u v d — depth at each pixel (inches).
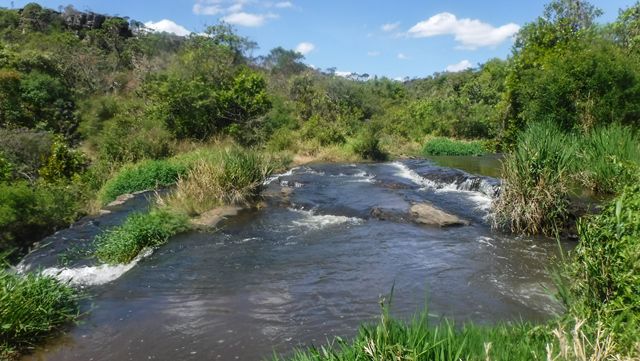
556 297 209.5
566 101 607.5
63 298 280.8
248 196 569.9
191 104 1045.2
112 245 387.9
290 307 275.9
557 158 405.1
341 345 159.2
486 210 506.0
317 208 546.0
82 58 1408.7
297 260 366.0
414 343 138.0
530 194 403.9
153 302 292.0
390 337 142.1
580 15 789.9
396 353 133.7
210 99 1071.6
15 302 243.9
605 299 175.9
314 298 288.4
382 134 1330.0
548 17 805.2
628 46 749.9
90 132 991.0
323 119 1295.5
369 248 392.5
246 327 251.0
